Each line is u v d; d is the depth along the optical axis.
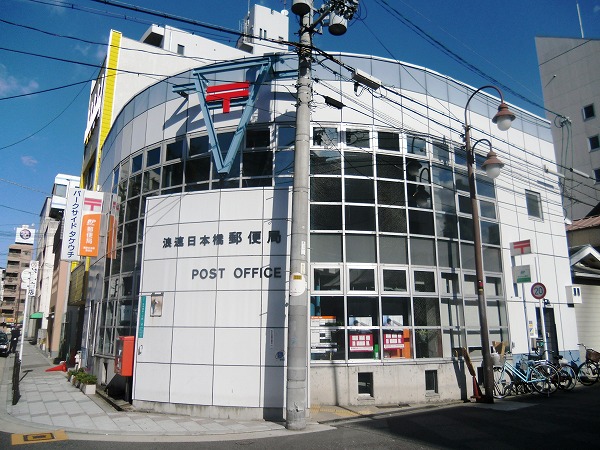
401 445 7.47
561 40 30.91
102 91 23.64
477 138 15.80
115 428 9.01
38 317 48.22
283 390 9.95
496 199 16.02
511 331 14.93
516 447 7.23
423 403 11.98
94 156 24.55
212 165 13.62
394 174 13.58
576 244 24.03
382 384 11.84
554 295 17.06
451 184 14.62
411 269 13.06
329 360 11.82
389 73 14.32
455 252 14.10
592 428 8.57
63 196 40.12
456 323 13.55
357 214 12.91
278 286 10.49
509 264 15.64
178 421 9.68
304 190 10.11
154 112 15.48
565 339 16.91
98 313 17.05
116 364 12.39
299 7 10.62
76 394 13.63
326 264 12.40
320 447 7.50
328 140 13.27
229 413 10.02
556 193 18.53
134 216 15.34
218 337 10.48
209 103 13.59
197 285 10.95
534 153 18.03
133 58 23.95
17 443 7.87
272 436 8.38
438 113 14.88
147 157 15.30
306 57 10.69
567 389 13.90
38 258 64.06
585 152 28.66
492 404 11.70
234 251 10.88
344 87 13.68
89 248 17.52
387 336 12.38
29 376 19.00
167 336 10.91
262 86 13.62
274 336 10.24
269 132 13.34
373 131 13.65
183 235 11.38
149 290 11.43
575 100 29.62
